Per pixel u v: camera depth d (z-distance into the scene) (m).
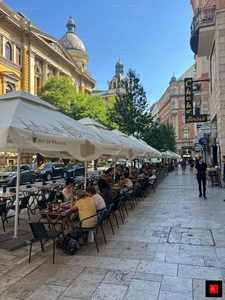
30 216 9.02
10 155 30.27
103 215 5.94
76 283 4.01
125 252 5.27
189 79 21.31
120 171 15.50
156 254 5.15
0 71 31.58
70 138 5.43
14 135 4.12
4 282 4.07
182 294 3.66
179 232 6.65
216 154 18.34
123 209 9.69
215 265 4.61
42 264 4.74
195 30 17.14
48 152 9.40
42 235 4.88
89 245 5.72
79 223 5.66
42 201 8.78
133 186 10.62
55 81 35.34
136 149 11.29
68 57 49.09
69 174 27.94
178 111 71.94
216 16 15.46
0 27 31.91
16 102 5.42
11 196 8.40
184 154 70.44
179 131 71.44
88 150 6.39
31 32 36.56
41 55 40.28
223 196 12.45
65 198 8.13
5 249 5.51
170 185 17.75
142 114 24.69
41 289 3.84
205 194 12.32
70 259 4.95
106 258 4.97
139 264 4.68
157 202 11.14
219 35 15.34
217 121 16.56
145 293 3.69
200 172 12.15
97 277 4.20
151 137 27.23
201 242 5.85
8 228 7.36
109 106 42.59
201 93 25.08
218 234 6.44
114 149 7.73
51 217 6.14
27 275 4.30
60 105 32.12
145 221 7.84
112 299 3.55
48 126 5.25
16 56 35.12
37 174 24.39
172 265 4.62
